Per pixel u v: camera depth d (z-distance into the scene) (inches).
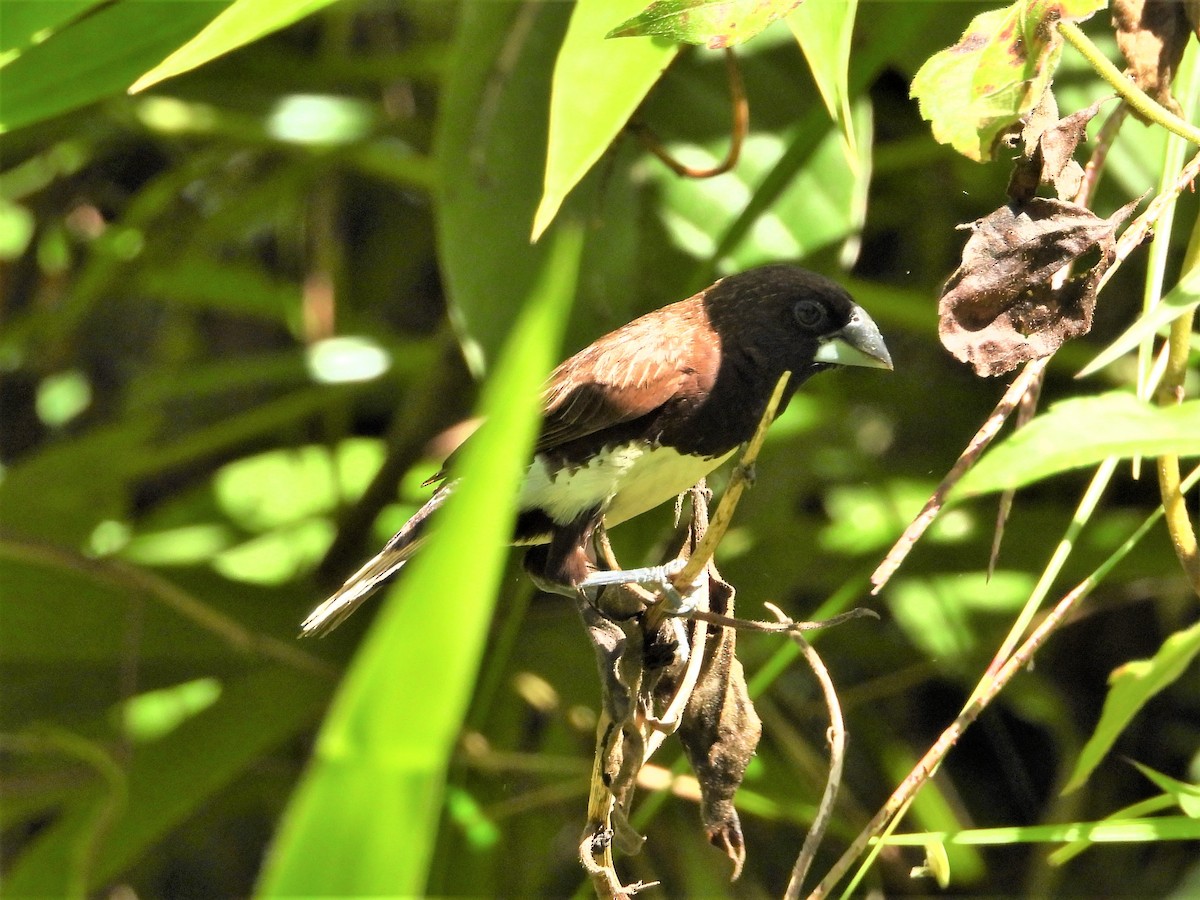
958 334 208.1
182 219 506.9
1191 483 215.2
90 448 466.0
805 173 343.3
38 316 506.3
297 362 458.6
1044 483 445.1
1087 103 335.9
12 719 395.2
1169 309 189.0
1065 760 437.1
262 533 478.9
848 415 444.5
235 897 515.2
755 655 394.3
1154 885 429.4
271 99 448.8
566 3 345.1
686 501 369.4
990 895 458.6
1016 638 213.3
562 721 400.5
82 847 346.9
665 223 344.8
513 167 338.3
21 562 398.0
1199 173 211.6
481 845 357.4
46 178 529.7
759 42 357.1
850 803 408.5
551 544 281.9
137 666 398.0
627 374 276.8
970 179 416.8
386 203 578.9
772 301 283.1
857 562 410.6
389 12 541.3
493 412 111.7
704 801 228.4
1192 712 444.8
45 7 270.5
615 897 223.0
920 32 346.9
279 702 388.2
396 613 117.6
